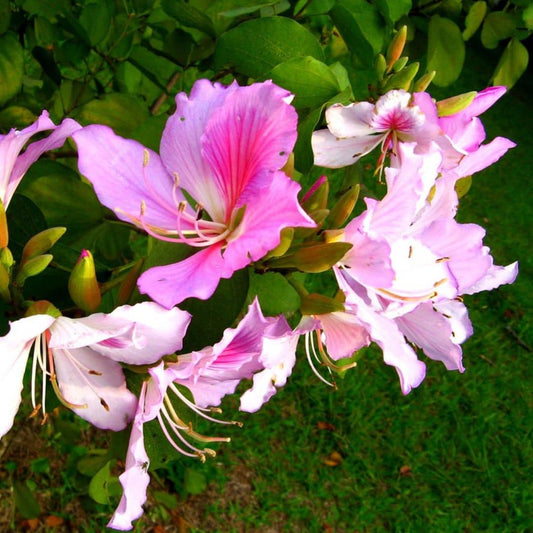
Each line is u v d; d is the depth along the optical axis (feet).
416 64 1.47
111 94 1.99
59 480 3.71
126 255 2.02
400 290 1.23
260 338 1.19
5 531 3.51
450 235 1.30
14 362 1.16
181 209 1.18
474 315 5.52
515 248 6.26
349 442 4.42
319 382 4.55
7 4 1.99
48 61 2.27
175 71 2.52
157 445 1.37
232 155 1.17
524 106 8.25
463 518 4.37
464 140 1.41
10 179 1.22
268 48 1.57
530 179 7.14
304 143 1.44
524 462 4.74
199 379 1.25
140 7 2.28
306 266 1.20
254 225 1.15
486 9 2.27
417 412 4.71
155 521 3.75
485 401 4.92
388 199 1.22
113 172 1.20
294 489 4.16
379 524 4.21
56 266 1.33
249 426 4.25
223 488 4.00
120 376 1.21
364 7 1.90
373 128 1.43
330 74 1.47
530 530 4.48
